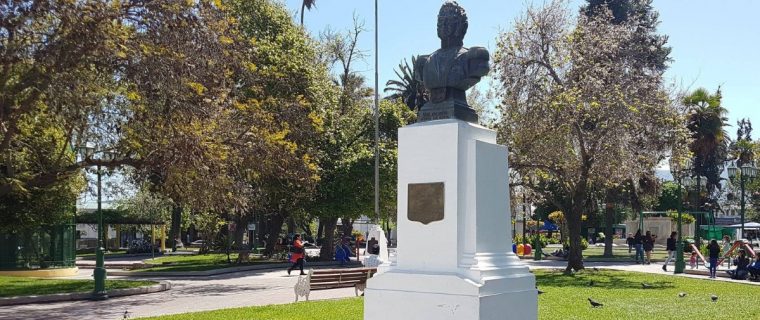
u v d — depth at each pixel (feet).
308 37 120.47
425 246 28.27
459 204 27.73
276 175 81.15
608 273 87.35
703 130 135.13
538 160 85.30
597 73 85.20
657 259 130.00
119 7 51.96
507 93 85.97
